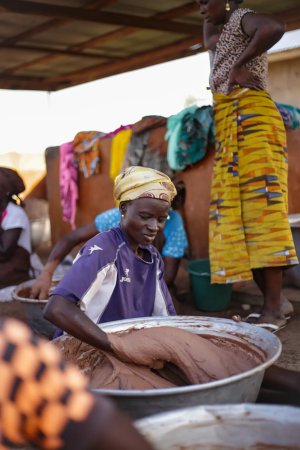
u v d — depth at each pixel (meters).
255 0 5.39
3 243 4.85
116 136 5.80
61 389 0.82
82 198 6.57
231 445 1.42
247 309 4.29
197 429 1.41
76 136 6.48
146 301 2.33
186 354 1.97
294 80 8.20
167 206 2.15
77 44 6.81
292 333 3.54
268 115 3.46
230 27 3.40
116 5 5.43
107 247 2.13
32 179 8.55
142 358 1.94
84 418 0.81
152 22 5.86
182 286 4.96
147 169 2.14
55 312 1.93
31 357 0.83
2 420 0.83
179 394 1.56
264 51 3.32
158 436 1.38
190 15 5.82
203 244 5.08
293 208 4.69
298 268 4.43
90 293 2.03
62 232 7.17
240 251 3.55
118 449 0.82
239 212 3.54
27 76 8.59
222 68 3.54
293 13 5.70
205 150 4.84
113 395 1.57
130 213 2.14
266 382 2.12
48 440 0.81
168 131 5.00
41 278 3.40
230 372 1.98
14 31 6.18
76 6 5.43
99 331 1.91
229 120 3.53
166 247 3.83
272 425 1.40
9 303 4.75
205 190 4.96
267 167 3.45
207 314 4.24
